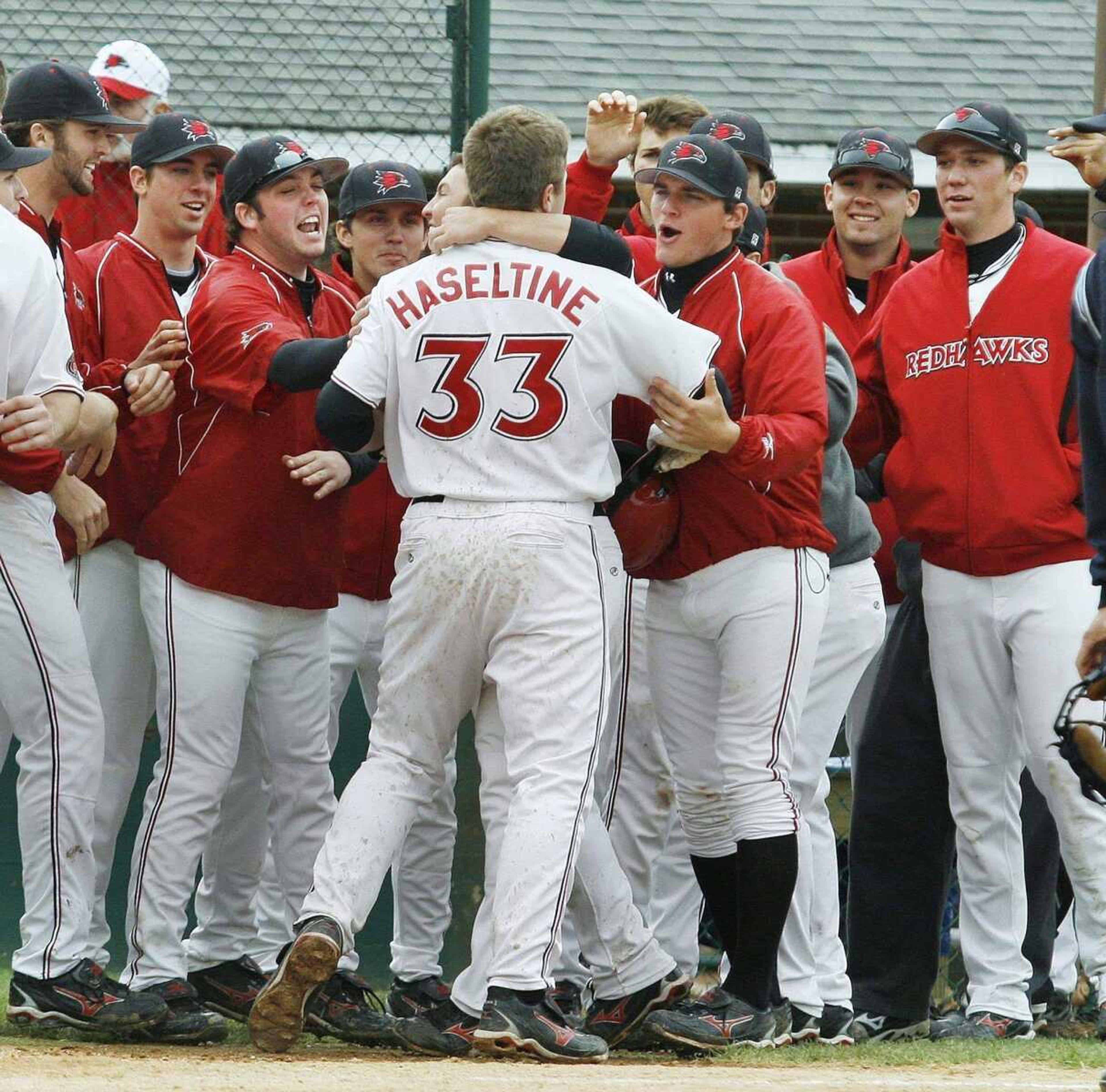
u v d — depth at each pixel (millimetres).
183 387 16672
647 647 16578
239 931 17781
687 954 18656
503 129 14734
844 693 17859
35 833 15766
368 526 19141
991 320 17797
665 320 14508
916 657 18750
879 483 19172
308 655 17156
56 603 15750
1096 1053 16859
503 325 14414
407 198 18922
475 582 14414
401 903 18828
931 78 32688
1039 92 32531
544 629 14438
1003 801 18422
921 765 18734
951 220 18062
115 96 20391
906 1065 15719
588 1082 12586
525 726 14492
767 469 14766
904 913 18672
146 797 16672
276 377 15711
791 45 32844
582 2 32969
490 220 14609
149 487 17375
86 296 17891
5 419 15031
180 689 16438
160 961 16297
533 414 14438
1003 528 17609
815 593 15984
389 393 14781
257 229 16891
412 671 14836
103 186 20656
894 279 20375
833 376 16719
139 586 17406
